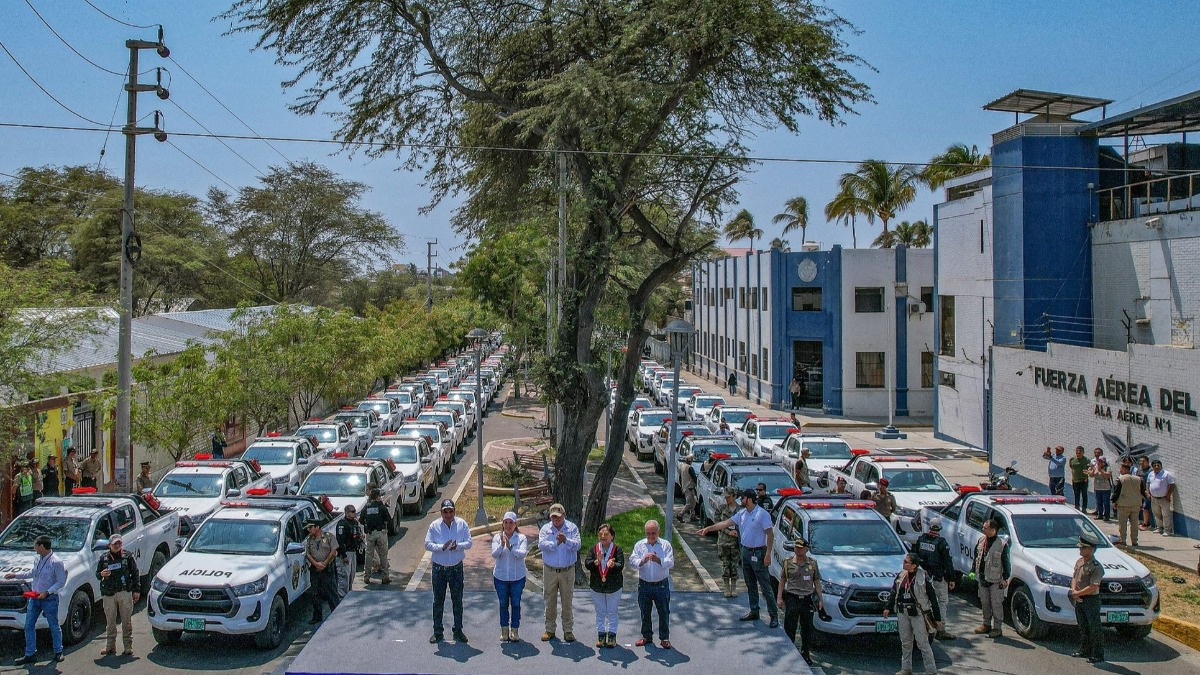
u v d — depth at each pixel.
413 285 99.19
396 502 19.27
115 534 12.49
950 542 14.94
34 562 11.97
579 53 18.70
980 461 28.72
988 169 30.11
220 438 27.50
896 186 45.50
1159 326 22.89
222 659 11.50
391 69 19.50
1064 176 25.94
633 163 18.23
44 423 19.45
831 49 18.11
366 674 9.32
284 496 14.48
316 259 65.81
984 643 12.19
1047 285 25.89
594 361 18.44
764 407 45.25
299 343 29.48
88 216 48.12
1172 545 17.11
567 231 21.62
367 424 31.12
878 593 11.34
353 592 12.22
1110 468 20.33
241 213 64.44
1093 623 11.33
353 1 18.20
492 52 19.70
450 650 10.02
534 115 16.95
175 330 34.41
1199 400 17.42
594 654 9.94
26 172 49.03
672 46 17.05
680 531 19.25
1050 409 22.83
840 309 41.12
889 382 35.38
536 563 16.09
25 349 15.13
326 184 65.31
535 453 29.08
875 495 16.50
